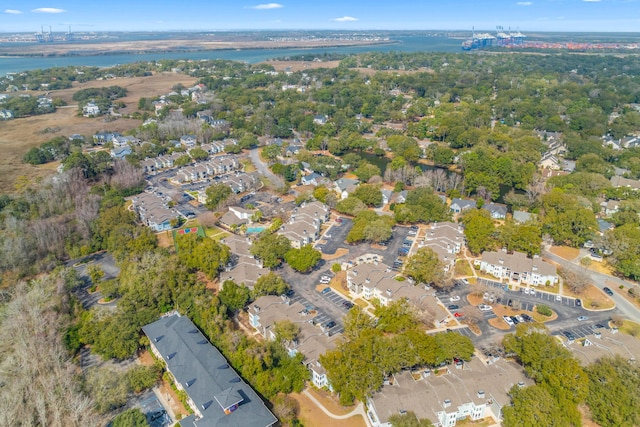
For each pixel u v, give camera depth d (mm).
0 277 141250
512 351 107438
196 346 106500
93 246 164375
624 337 112000
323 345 108188
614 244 151625
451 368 102562
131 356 112812
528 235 154250
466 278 147875
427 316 121688
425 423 84750
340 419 94375
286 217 187750
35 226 160000
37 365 101312
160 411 96000
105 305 132375
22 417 87062
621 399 87625
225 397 88625
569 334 119562
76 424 86875
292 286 143000
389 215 188125
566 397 90000
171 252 160750
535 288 142375
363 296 137125
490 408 95000
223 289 129125
